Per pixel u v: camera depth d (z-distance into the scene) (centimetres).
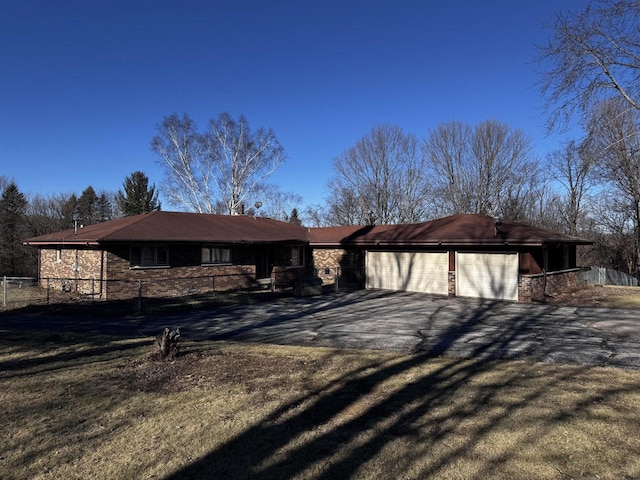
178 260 2000
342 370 693
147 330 1133
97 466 390
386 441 435
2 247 3388
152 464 394
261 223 2728
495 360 775
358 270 2361
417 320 1285
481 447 418
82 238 1822
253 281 2347
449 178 4200
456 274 1917
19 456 409
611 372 682
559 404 528
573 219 3881
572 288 2081
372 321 1266
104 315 1381
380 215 4341
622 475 364
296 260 2584
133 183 4697
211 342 960
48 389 602
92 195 4931
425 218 4294
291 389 598
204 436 451
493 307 1556
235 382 628
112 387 608
